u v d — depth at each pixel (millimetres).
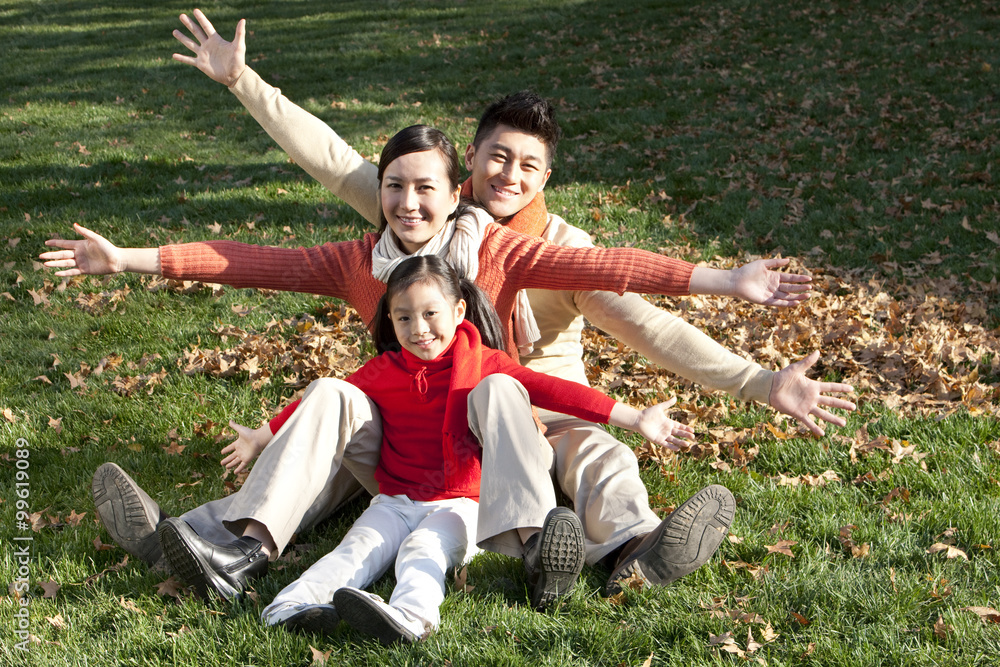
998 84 11016
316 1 17938
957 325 5363
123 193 7941
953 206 7488
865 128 9711
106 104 11227
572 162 8992
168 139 9672
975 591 2799
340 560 2738
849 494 3506
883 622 2635
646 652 2531
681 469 3736
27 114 10758
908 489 3514
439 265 2984
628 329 3332
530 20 15656
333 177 3846
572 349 3658
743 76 12008
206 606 2729
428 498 2965
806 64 12375
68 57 13797
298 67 13055
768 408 4293
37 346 5188
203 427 4168
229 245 3252
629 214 7574
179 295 5836
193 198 7758
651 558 2779
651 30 14711
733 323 5332
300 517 2875
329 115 10883
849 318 5391
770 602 2742
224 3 17891
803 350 5027
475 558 2973
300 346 5047
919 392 4527
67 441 4109
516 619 2643
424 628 2568
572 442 3209
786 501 3439
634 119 10414
